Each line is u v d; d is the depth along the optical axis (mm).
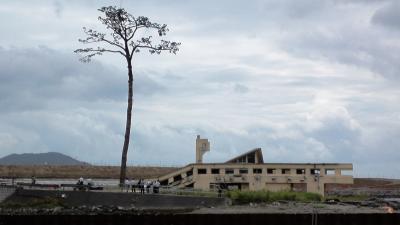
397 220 53906
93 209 58750
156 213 53719
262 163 86875
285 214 52375
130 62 76938
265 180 85562
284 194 68500
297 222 52281
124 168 74312
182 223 51281
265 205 62875
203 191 69188
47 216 50625
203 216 51438
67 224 50750
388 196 86688
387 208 62094
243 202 65312
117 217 51031
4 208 60469
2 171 133250
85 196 66688
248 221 51875
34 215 50625
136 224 51094
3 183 77000
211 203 63125
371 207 63406
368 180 117875
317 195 71500
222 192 67062
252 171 86125
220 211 56500
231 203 63781
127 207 62625
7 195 69000
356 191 95125
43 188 70875
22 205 63000
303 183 86625
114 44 84375
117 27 76688
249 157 91812
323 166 87438
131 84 76438
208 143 91375
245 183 85375
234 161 91688
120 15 76500
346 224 53156
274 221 52156
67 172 137250
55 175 133250
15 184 73125
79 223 50750
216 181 84812
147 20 83062
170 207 62562
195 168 86062
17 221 50344
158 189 68875
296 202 66062
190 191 68938
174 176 88000
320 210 57719
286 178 86125
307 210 57281
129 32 77250
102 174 139625
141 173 143125
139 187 69375
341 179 87312
